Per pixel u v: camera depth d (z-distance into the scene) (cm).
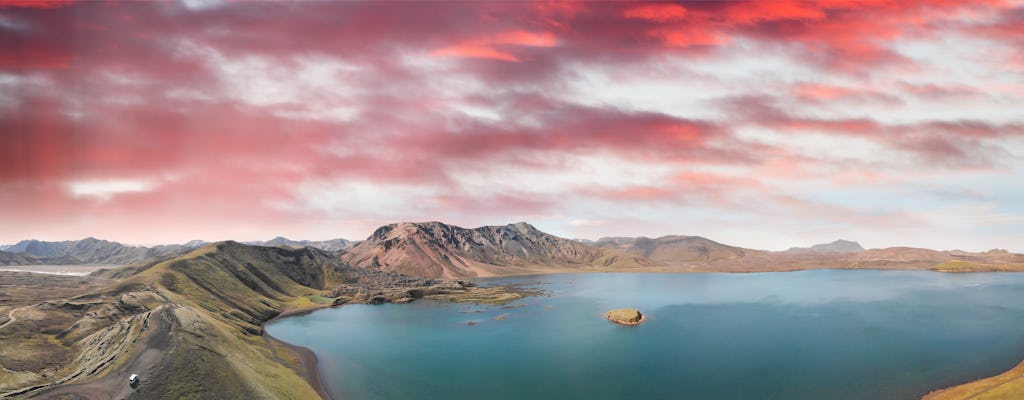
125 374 10525
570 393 13162
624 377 14462
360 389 13612
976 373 13262
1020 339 17275
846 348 16775
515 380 14412
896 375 13438
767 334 19838
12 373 10988
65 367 12088
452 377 14788
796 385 13075
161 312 14200
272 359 15488
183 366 11050
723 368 14988
